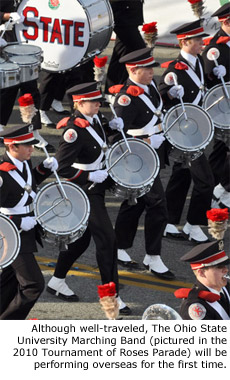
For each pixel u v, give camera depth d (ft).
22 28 99.50
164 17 125.59
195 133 79.41
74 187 70.13
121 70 107.04
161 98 81.66
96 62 74.84
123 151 74.23
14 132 66.49
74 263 79.71
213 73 88.53
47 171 69.92
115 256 73.05
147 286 76.95
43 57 98.94
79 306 73.46
